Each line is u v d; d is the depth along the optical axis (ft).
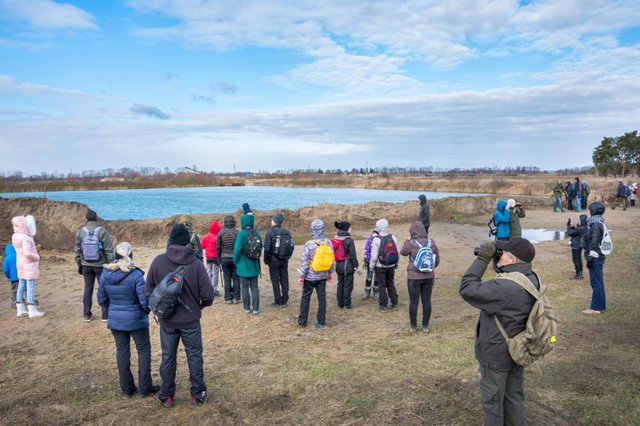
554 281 34.91
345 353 21.58
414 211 86.84
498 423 11.86
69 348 22.99
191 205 125.29
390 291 29.60
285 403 16.53
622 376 17.65
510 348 11.31
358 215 82.02
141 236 62.64
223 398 17.01
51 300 32.35
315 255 24.99
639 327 23.39
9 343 23.72
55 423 15.35
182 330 16.05
